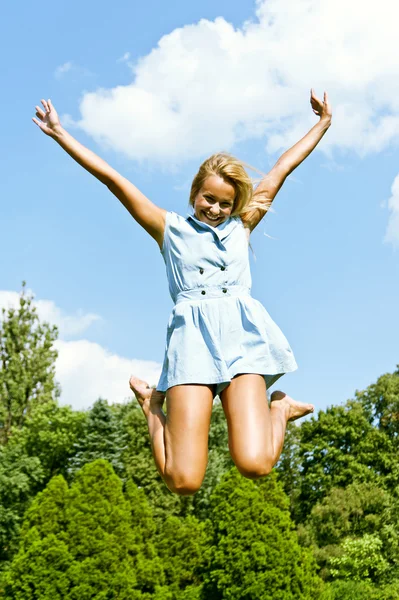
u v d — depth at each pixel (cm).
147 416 385
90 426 3603
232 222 395
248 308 371
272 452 345
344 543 3167
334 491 3434
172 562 2738
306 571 2477
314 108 465
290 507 3775
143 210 381
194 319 366
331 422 3847
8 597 2262
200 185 383
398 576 3089
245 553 2402
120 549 2411
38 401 3812
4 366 3838
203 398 352
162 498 3297
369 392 4078
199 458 342
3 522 3059
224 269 375
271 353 371
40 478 3431
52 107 383
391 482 3666
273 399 397
